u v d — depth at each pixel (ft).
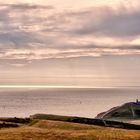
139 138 159.84
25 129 189.67
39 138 158.51
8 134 169.07
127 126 253.03
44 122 225.15
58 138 158.81
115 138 158.30
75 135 166.40
